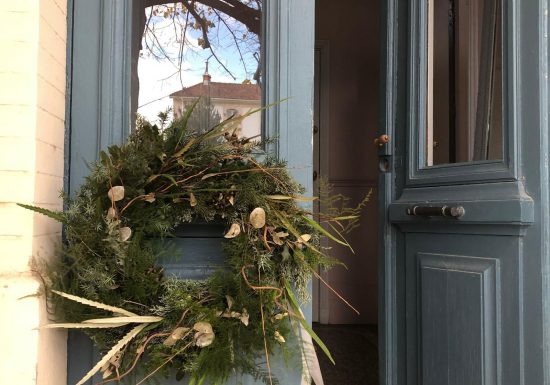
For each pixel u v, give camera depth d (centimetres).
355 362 233
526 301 106
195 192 83
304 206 102
